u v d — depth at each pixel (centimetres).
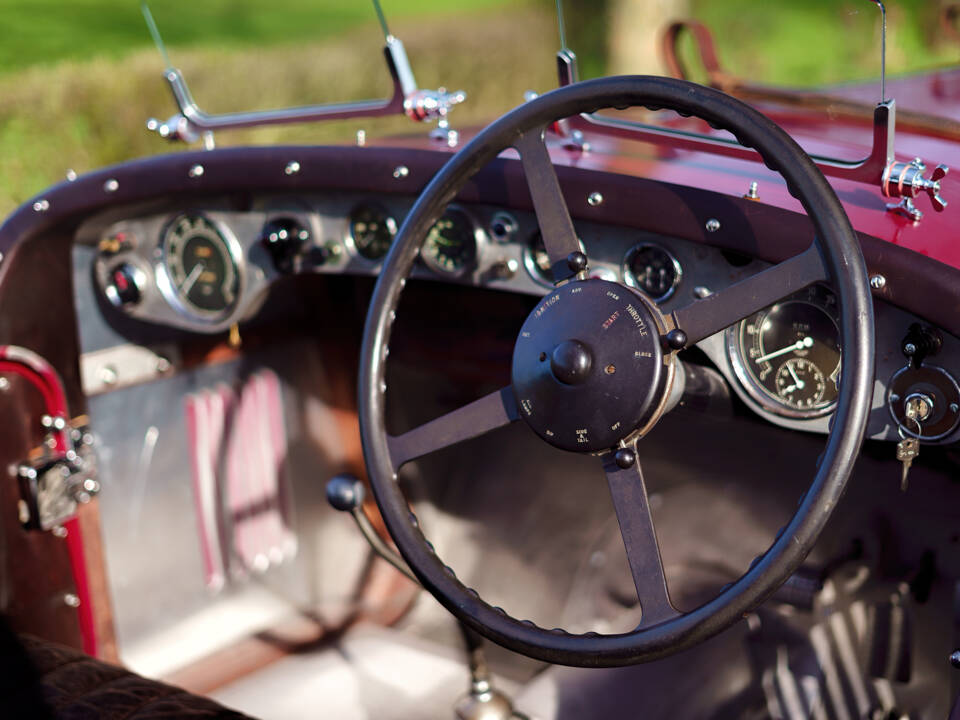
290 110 186
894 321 130
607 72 825
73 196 194
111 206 192
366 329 140
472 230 165
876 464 185
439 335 238
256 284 199
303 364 248
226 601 241
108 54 746
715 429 219
